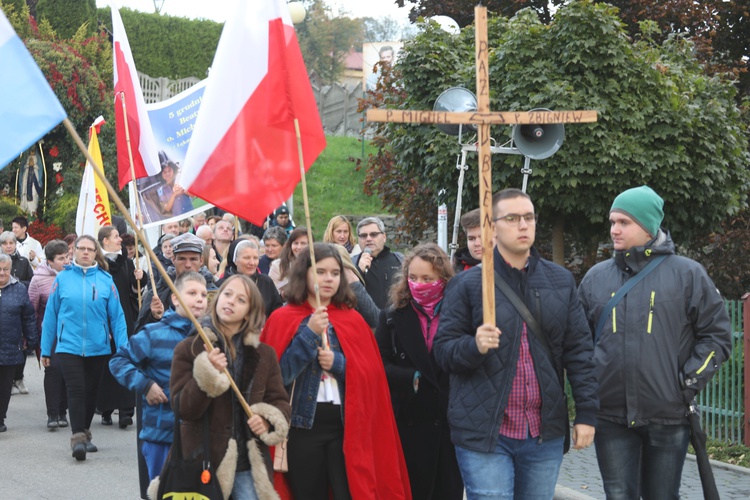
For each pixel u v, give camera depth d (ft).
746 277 47.42
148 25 122.83
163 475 16.40
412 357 19.44
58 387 34.60
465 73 38.42
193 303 20.56
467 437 15.97
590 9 35.22
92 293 31.07
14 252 47.88
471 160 37.11
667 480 17.76
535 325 16.05
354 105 124.47
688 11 54.39
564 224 39.93
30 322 34.83
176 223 43.04
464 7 61.93
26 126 15.23
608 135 35.27
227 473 16.12
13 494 25.89
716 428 30.91
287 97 18.58
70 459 29.99
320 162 103.35
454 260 23.39
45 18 105.50
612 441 17.87
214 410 16.31
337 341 18.39
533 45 36.11
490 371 15.93
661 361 17.49
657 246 17.85
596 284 18.30
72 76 89.35
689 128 35.45
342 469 18.03
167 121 36.37
